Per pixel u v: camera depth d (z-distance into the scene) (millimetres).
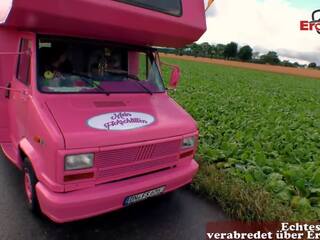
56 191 3008
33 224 3684
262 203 4090
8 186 4520
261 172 5160
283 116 10664
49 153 2996
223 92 16172
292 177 4961
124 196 3295
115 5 3320
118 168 3283
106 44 4230
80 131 3068
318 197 4516
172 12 3836
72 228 3680
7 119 4727
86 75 3992
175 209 4254
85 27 3488
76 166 2986
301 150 6441
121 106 3717
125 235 3629
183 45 4629
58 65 3811
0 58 4457
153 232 3721
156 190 3615
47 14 3078
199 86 17703
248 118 9508
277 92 20719
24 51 3961
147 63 4711
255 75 41188
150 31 3725
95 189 3168
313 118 11047
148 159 3510
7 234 3459
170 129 3688
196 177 4844
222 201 4309
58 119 3160
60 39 3840
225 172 5340
